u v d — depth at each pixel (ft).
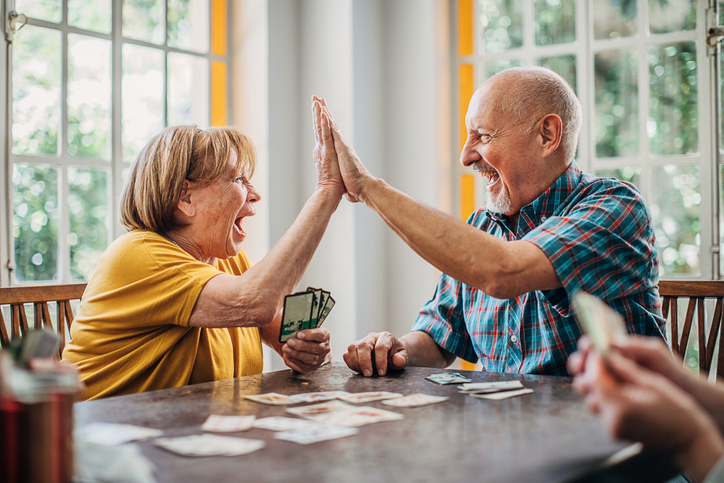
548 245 4.27
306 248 4.49
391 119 10.61
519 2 10.11
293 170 10.41
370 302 10.14
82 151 8.89
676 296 5.89
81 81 8.86
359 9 10.05
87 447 2.24
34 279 8.46
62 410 1.98
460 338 5.67
